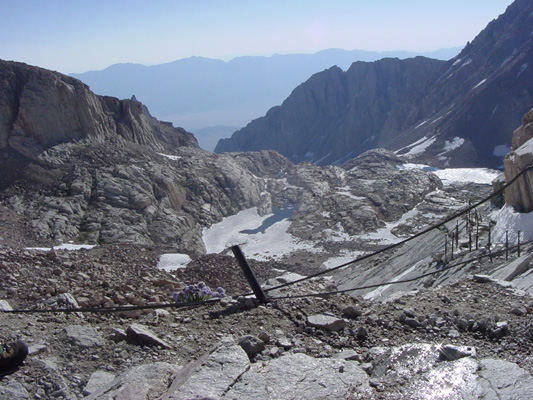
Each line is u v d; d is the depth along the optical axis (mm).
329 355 10375
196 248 69438
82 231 64188
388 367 8984
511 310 12250
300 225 80312
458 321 11602
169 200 79188
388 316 12430
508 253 22750
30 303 20688
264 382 8125
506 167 28734
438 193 96375
